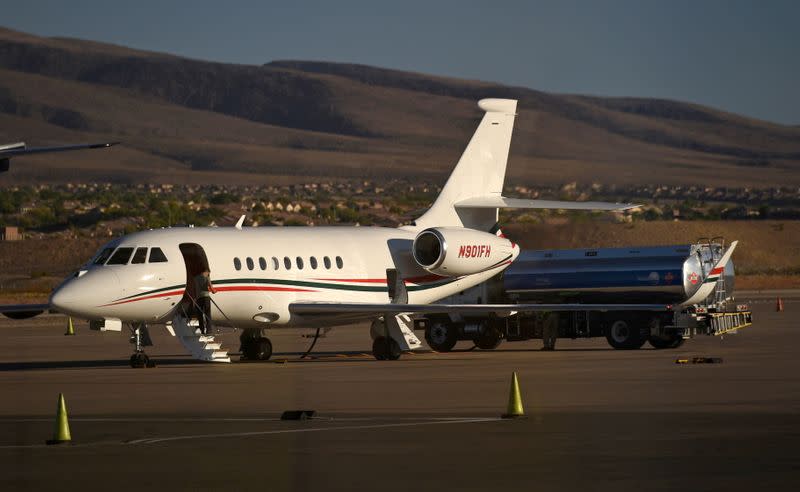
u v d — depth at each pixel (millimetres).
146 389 72125
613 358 93312
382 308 93000
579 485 39156
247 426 54531
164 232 91250
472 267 102125
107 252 89312
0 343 122188
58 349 112562
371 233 103188
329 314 96250
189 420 57094
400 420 55875
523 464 43156
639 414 57062
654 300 105562
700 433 50469
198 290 90688
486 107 107688
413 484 39719
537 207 101000
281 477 41281
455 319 105812
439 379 76688
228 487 39688
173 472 42500
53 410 62219
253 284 92688
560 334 107000
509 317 106438
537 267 109438
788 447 46531
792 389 68125
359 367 87875
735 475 40625
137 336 90188
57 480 41312
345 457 45250
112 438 51188
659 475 40719
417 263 102625
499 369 84062
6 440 51219
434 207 105875
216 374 82562
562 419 55375
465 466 42875
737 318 109438
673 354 96938
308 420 56438
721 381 73000
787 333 122812
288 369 86625
